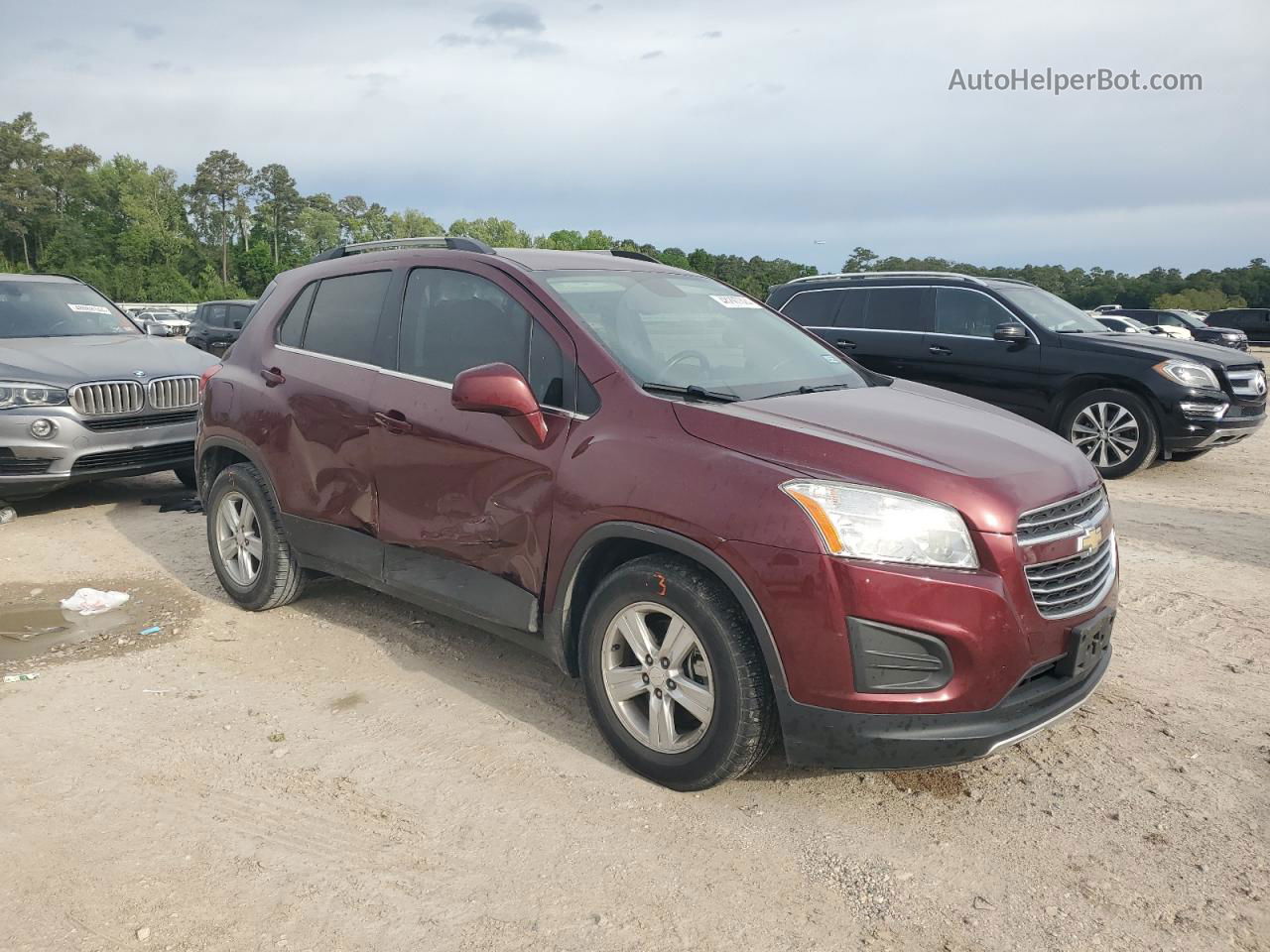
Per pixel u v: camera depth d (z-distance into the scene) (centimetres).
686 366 364
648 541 309
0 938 246
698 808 310
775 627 280
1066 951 245
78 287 865
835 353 440
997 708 281
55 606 505
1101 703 388
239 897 264
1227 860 284
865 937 250
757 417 312
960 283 952
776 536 279
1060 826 302
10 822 299
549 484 339
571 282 387
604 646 329
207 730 363
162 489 819
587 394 343
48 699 389
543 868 279
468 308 394
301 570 480
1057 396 889
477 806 311
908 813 309
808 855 286
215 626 474
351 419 419
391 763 339
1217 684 406
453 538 376
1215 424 823
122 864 279
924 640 272
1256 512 725
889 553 273
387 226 13762
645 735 324
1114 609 324
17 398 661
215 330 2269
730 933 252
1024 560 283
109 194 11825
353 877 274
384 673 416
